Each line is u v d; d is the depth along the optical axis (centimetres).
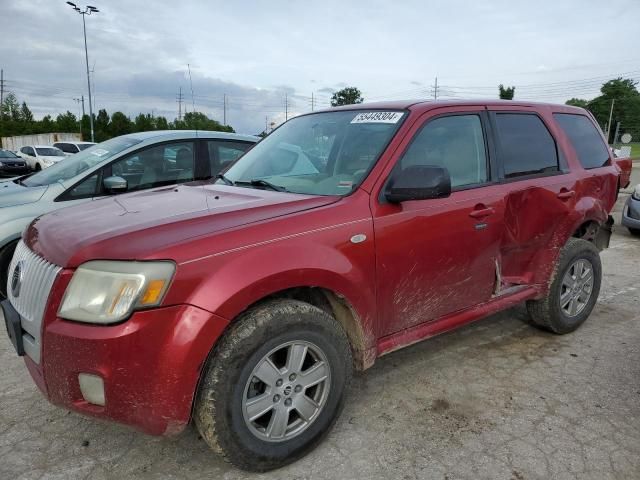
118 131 6412
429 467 255
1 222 464
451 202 315
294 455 255
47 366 224
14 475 250
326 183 302
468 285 338
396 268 289
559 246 400
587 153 441
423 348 398
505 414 304
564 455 264
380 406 312
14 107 7956
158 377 215
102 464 259
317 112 386
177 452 269
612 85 9556
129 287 212
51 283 226
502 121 371
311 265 247
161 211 266
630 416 301
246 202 274
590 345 405
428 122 321
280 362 257
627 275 616
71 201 503
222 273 224
